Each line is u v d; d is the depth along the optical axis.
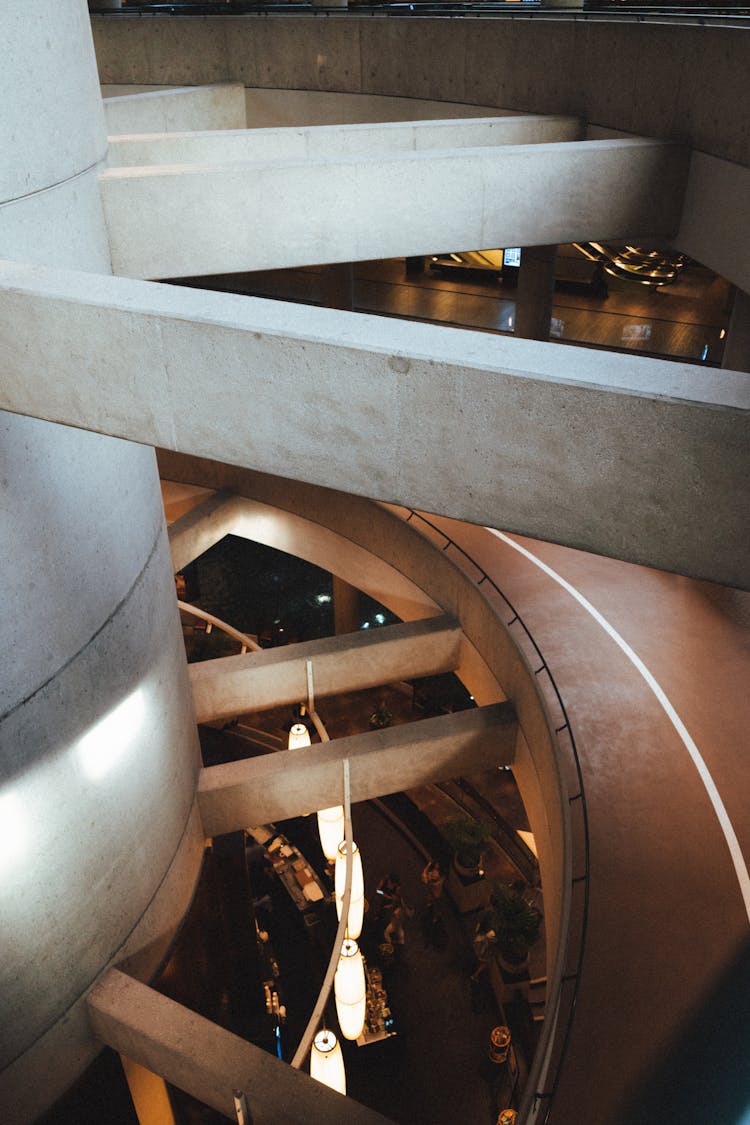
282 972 17.28
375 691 25.39
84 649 9.03
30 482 7.84
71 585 8.66
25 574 8.04
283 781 13.05
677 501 4.24
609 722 11.51
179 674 11.80
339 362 4.72
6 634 8.01
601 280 28.94
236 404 5.16
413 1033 16.16
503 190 11.32
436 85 16.25
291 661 14.38
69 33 7.70
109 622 9.41
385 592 17.78
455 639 15.21
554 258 18.48
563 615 13.68
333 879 19.42
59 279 5.66
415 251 11.27
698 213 11.86
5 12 6.66
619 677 12.30
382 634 15.10
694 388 4.10
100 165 8.95
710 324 27.11
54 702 8.73
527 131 13.66
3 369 5.88
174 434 5.50
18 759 8.47
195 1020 10.00
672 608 13.85
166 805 11.31
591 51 13.47
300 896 18.41
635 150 11.67
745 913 9.09
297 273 31.98
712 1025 7.99
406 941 17.91
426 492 4.92
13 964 9.23
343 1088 10.55
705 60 11.16
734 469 4.02
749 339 15.16
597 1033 7.93
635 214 12.17
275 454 5.24
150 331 5.14
